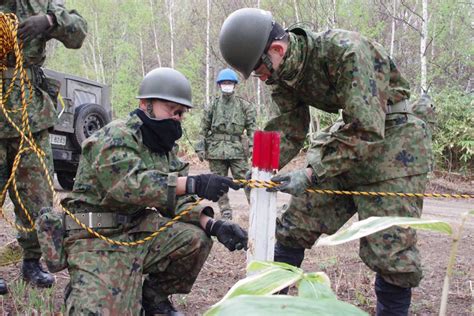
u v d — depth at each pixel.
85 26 3.39
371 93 2.29
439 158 12.27
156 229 2.62
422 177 2.51
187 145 16.59
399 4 15.68
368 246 2.48
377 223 0.69
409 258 2.40
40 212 2.55
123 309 2.37
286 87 2.62
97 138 2.37
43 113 3.23
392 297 2.54
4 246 4.07
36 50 3.21
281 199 8.81
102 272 2.36
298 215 2.77
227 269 4.20
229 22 2.20
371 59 2.36
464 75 15.29
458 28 14.48
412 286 2.47
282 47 2.23
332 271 4.06
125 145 2.34
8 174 3.30
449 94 12.73
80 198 2.46
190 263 2.69
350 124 2.28
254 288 0.60
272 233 2.10
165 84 2.43
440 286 3.74
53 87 3.41
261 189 2.09
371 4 14.70
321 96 2.50
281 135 2.80
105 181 2.32
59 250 2.45
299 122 2.79
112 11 26.14
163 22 25.84
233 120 6.74
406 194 2.28
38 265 3.46
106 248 2.41
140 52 26.78
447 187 10.77
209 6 21.08
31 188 3.25
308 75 2.42
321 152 2.34
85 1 26.19
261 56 2.20
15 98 3.14
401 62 15.62
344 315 0.42
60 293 3.34
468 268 4.21
